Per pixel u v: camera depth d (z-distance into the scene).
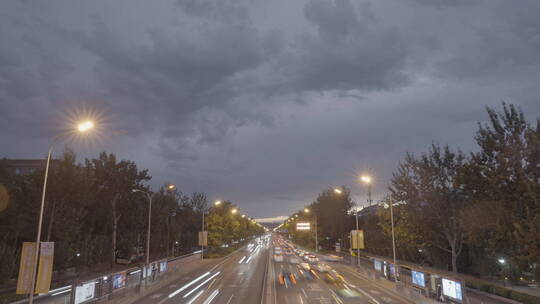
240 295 30.91
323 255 73.62
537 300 24.25
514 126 26.80
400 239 46.31
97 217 60.28
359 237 48.38
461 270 42.38
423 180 39.66
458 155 38.97
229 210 96.12
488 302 26.64
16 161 81.25
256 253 85.69
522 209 24.80
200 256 71.56
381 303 27.11
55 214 43.56
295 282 38.56
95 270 53.56
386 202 51.91
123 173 59.22
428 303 25.56
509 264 32.72
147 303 27.72
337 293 31.58
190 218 88.31
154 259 72.62
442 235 41.19
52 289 36.84
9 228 42.03
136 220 65.44
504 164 25.67
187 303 27.67
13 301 29.56
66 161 44.91
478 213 30.53
